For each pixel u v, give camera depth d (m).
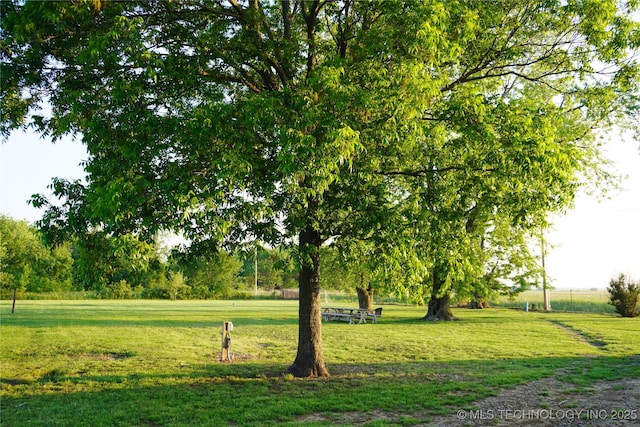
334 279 34.91
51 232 9.45
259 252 10.01
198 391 10.57
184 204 7.86
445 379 11.91
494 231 30.02
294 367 12.48
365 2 10.35
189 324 26.83
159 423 8.18
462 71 12.16
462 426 7.90
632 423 7.79
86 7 7.99
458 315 35.94
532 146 9.18
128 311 38.75
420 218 10.18
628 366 13.60
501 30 11.35
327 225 10.50
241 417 8.47
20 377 12.16
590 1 10.30
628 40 10.25
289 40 10.98
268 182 8.95
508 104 10.33
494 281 32.06
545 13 11.01
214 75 10.97
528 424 7.97
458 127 10.23
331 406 9.21
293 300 74.31
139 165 8.72
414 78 8.52
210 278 75.75
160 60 8.40
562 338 20.75
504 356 15.83
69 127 9.27
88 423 8.17
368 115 9.46
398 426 7.90
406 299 11.36
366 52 9.59
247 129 8.62
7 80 8.82
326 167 7.88
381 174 11.64
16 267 70.44
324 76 8.42
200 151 8.56
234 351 16.72
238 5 10.70
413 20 8.82
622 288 33.78
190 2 10.23
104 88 9.33
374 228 10.04
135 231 8.82
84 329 22.91
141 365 13.91
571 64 11.41
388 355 16.06
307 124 8.34
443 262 11.23
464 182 10.70
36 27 7.95
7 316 30.33
